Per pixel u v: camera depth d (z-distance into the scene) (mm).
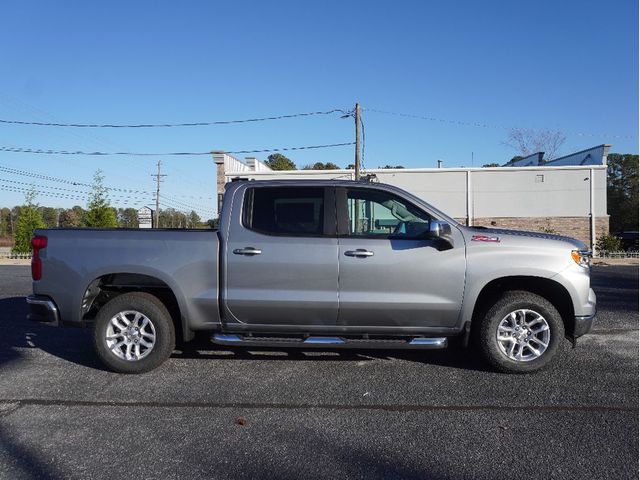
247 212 5398
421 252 5223
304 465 3488
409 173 33000
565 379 5207
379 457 3598
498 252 5246
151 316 5383
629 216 56125
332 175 31906
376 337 5406
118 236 5434
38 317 5484
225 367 5652
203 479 3307
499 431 4012
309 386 5051
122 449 3727
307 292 5238
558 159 39000
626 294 11156
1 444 3809
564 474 3350
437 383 5125
